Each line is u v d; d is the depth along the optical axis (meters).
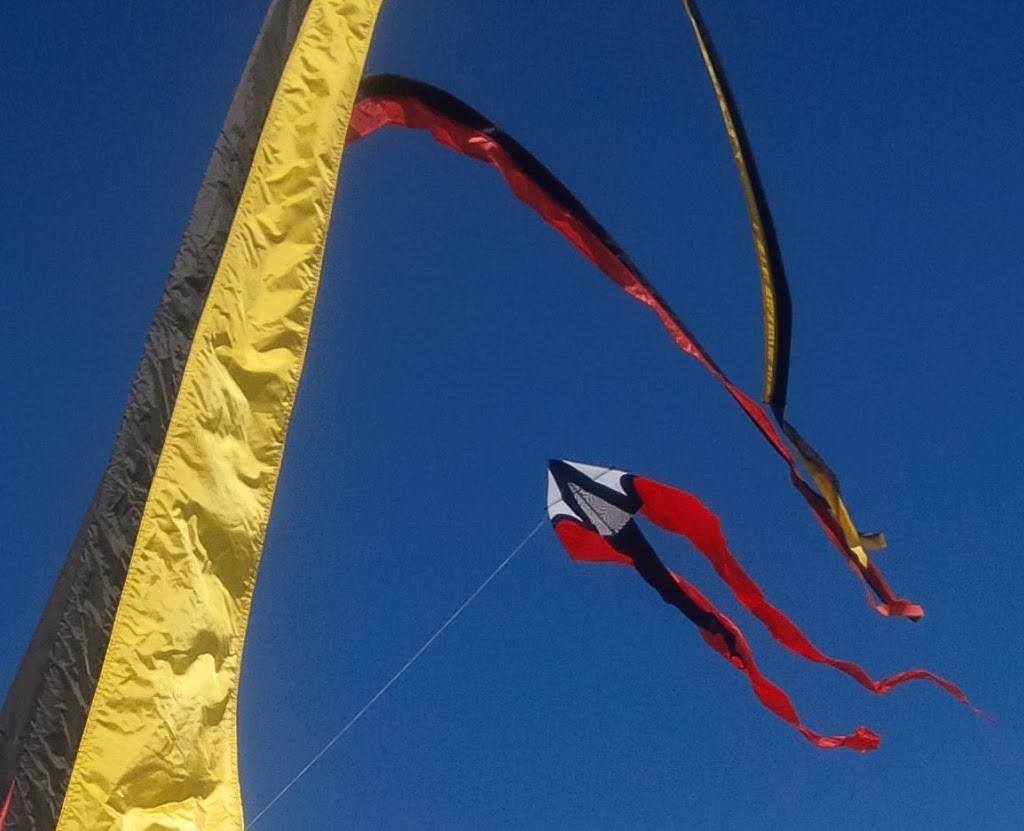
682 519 18.58
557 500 18.78
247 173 10.55
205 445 9.55
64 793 8.34
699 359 16.95
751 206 17.41
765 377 17.69
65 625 8.65
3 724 8.42
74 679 8.55
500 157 16.59
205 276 10.00
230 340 9.98
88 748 8.52
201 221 10.17
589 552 18.84
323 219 10.76
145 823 8.55
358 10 11.64
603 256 17.05
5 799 8.25
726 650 18.34
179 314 9.80
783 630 18.38
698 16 17.12
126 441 9.23
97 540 8.91
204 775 8.92
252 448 9.85
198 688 9.02
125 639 8.82
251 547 9.59
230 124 10.60
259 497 9.75
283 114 10.94
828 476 17.61
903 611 18.67
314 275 10.55
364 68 11.48
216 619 9.27
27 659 8.61
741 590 18.34
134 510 9.09
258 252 10.38
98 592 8.80
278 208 10.61
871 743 18.17
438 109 16.16
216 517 9.45
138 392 9.41
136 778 8.60
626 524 18.66
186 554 9.23
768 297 17.61
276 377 10.10
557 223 17.06
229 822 8.99
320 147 10.97
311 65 11.23
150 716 8.74
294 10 11.31
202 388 9.69
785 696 18.16
